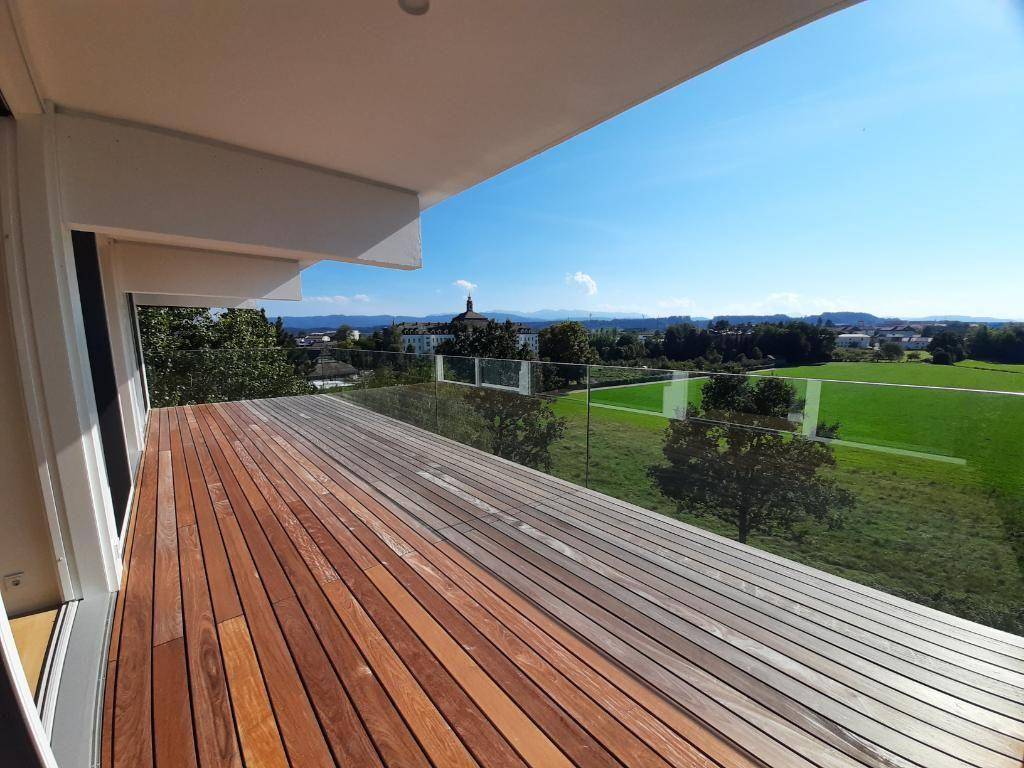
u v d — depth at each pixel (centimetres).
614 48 186
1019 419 193
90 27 163
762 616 179
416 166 312
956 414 208
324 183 315
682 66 198
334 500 308
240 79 204
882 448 231
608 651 158
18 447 174
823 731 126
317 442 472
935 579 218
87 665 149
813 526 260
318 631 169
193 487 335
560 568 217
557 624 174
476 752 119
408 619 177
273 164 292
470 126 254
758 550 236
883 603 188
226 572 213
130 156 240
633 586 201
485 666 151
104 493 198
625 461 341
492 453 439
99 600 189
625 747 120
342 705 134
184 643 162
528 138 271
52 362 176
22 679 76
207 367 881
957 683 145
